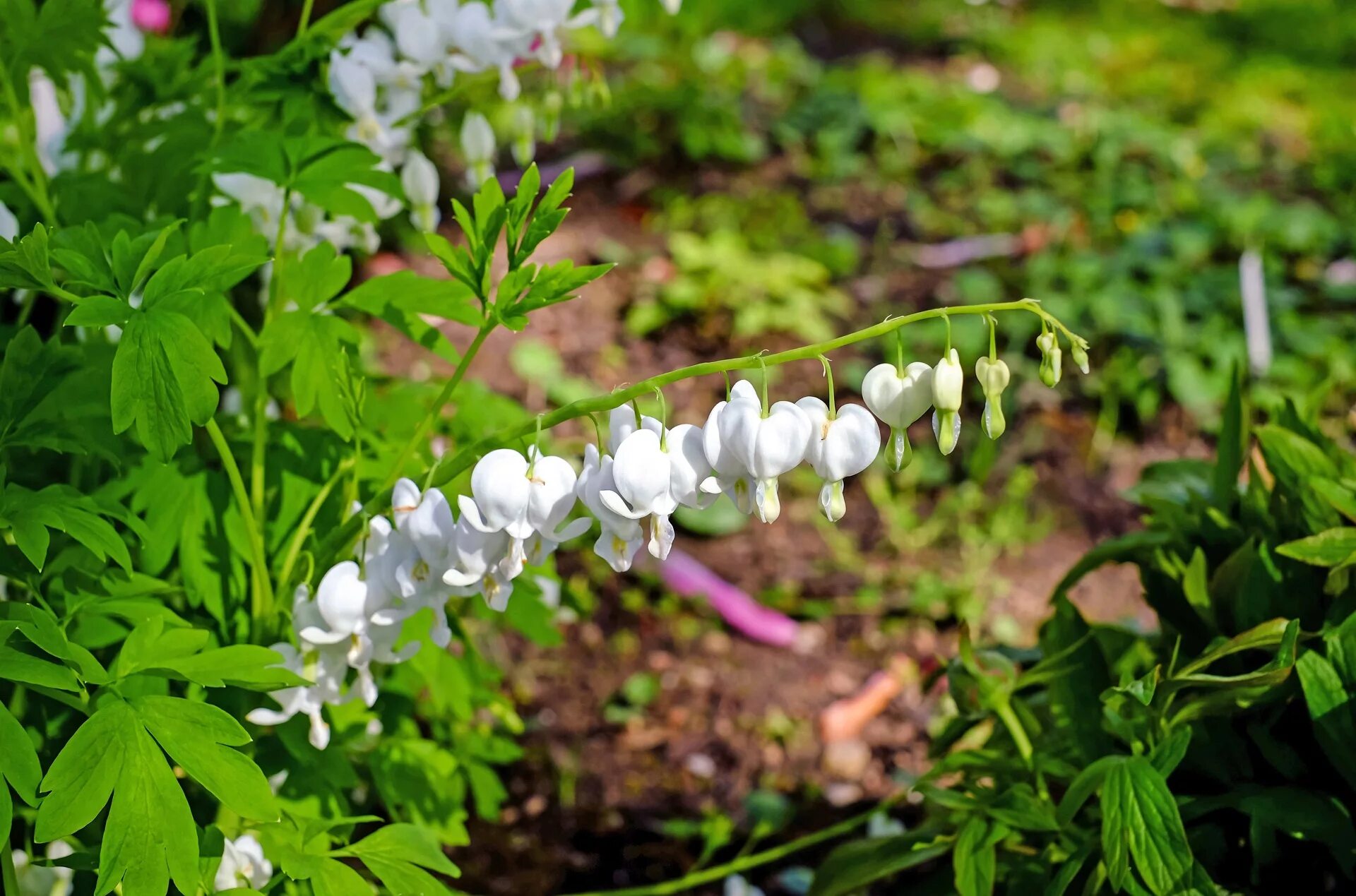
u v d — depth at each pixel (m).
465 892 1.02
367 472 0.86
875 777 1.17
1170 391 1.73
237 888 0.77
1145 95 2.82
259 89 0.85
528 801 1.11
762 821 1.07
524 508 0.73
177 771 0.85
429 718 0.95
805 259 1.93
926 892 0.89
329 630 0.76
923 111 2.48
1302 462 0.84
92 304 0.72
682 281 1.84
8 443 0.77
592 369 1.70
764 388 0.71
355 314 1.66
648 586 1.40
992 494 1.55
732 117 2.31
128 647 0.73
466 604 0.99
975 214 2.16
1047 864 0.84
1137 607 1.41
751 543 1.49
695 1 2.94
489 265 0.75
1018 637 1.36
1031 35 3.20
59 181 0.85
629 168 2.19
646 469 0.71
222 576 0.82
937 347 1.77
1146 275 1.93
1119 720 0.82
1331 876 0.84
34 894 0.80
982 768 0.85
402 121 0.86
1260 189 2.28
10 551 0.78
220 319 0.77
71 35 0.84
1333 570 0.81
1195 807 0.81
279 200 0.85
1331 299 1.90
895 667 1.32
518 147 0.88
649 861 1.06
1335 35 3.43
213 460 0.85
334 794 0.83
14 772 0.70
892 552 1.48
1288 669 0.76
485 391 0.95
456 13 0.84
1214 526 0.88
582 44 2.40
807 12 3.24
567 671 1.28
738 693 1.27
